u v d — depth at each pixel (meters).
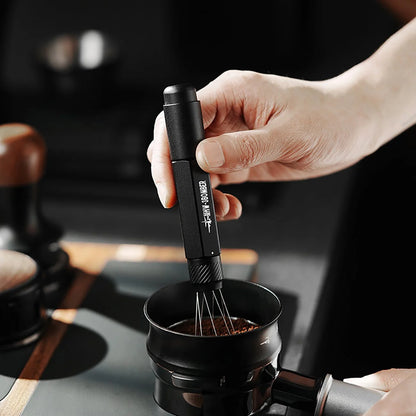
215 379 0.54
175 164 0.55
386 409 0.53
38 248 0.74
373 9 1.24
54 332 0.68
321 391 0.56
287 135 0.65
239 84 0.67
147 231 0.89
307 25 1.23
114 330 0.68
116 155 1.04
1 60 1.26
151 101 1.17
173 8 1.23
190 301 0.59
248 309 0.59
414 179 0.99
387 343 0.75
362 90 0.72
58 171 1.04
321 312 0.74
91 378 0.62
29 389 0.61
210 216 0.55
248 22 1.22
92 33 1.11
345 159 0.73
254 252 0.80
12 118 1.13
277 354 0.55
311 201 0.93
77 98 1.04
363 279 0.82
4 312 0.65
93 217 0.92
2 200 0.73
